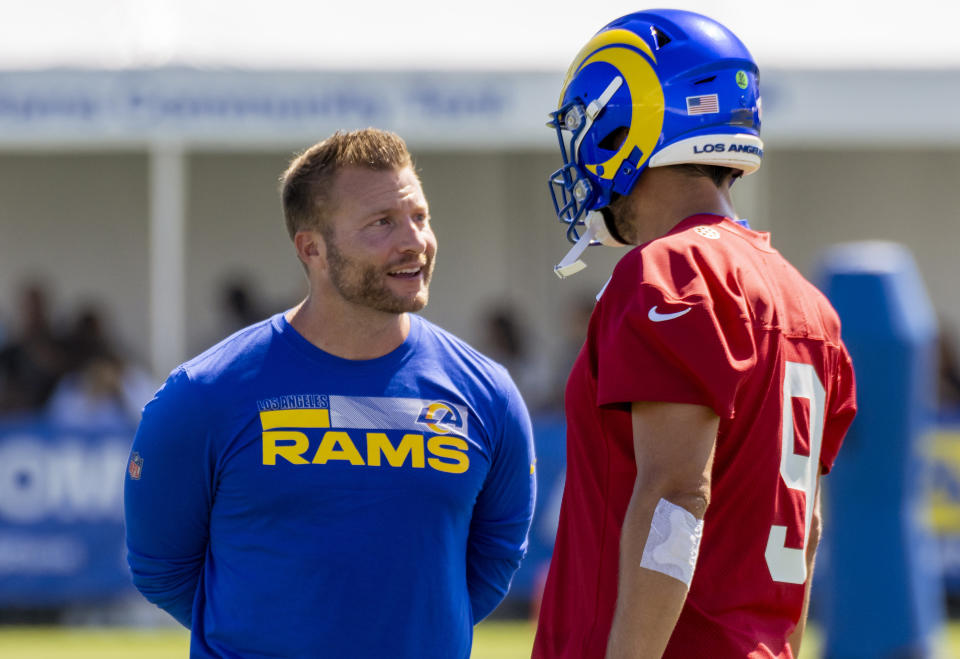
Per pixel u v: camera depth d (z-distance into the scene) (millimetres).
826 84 31688
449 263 42781
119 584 29344
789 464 8734
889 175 42938
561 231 42625
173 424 10016
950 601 30375
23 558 29297
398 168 10133
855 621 21562
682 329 8078
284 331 10250
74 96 31500
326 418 9984
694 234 8609
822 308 9312
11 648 26953
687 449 8062
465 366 10508
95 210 41625
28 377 33344
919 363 20922
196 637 10359
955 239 42875
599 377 8383
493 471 10602
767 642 8508
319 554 9836
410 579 9953
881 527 21469
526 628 28797
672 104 8883
